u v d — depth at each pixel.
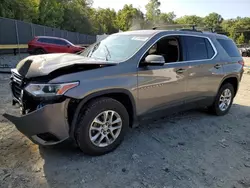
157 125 4.41
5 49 17.83
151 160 3.18
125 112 3.34
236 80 5.28
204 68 4.39
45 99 2.71
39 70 2.87
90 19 52.72
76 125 2.97
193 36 4.36
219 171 3.03
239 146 3.77
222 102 5.12
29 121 2.74
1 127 3.88
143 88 3.45
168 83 3.78
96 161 3.08
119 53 3.63
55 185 2.60
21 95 2.93
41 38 16.92
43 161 3.02
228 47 5.15
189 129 4.30
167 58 3.85
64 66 2.83
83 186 2.60
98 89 2.97
